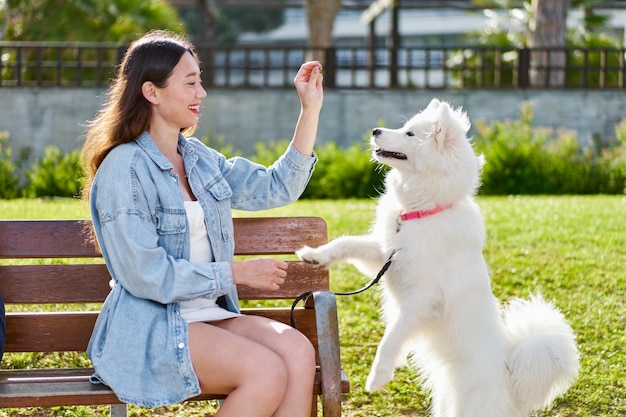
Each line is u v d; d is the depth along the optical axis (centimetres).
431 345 374
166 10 1903
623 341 516
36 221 340
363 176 1300
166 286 293
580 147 1513
